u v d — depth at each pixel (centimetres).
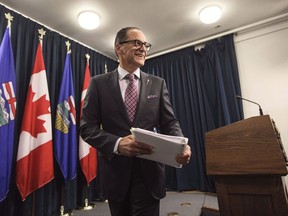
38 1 248
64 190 259
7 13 242
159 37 346
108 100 105
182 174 331
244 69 329
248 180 114
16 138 224
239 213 114
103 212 255
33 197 220
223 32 340
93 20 272
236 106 314
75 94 304
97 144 96
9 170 199
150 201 97
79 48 331
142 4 264
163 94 117
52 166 231
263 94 312
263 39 323
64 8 262
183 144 79
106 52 383
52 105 264
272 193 107
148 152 86
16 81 234
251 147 112
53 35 292
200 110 335
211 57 343
